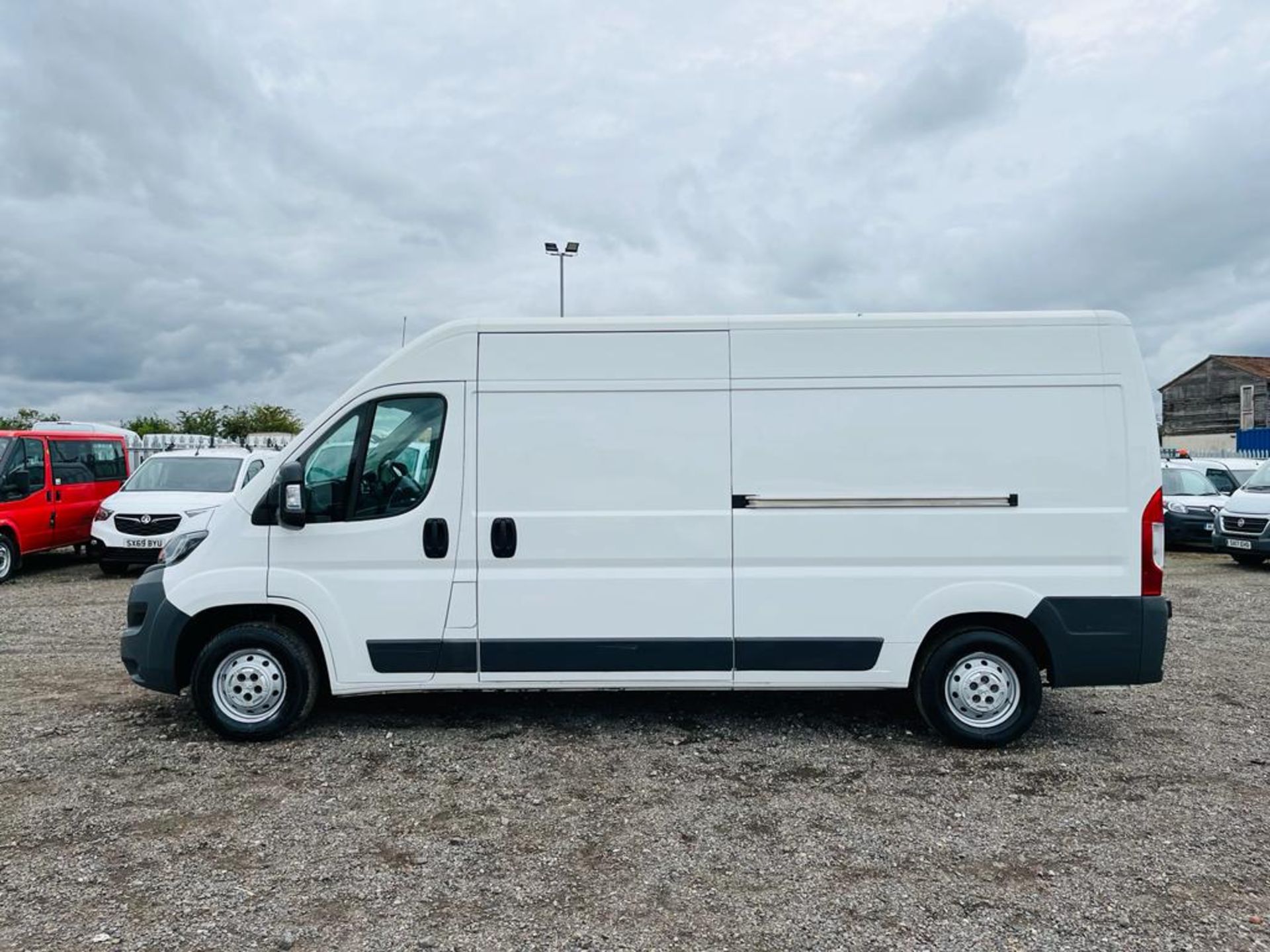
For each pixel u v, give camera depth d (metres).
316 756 4.94
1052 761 4.92
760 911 3.32
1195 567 13.61
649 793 4.46
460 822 4.10
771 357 5.07
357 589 5.10
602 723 5.56
